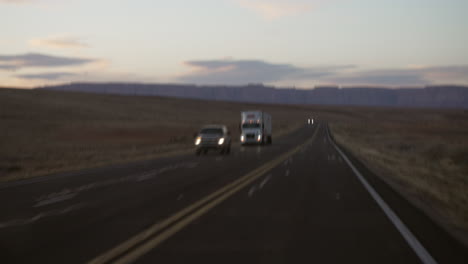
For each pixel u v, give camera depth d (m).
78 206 11.02
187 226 8.41
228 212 9.91
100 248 6.85
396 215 9.45
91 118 99.62
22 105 102.94
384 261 5.97
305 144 47.38
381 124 137.12
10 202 11.84
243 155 30.91
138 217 9.41
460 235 7.42
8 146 44.19
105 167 22.42
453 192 12.98
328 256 6.25
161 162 25.33
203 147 31.27
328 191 13.38
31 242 7.33
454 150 31.59
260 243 7.05
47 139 53.91
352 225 8.42
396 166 21.84
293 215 9.52
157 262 6.02
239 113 187.62
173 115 138.50
